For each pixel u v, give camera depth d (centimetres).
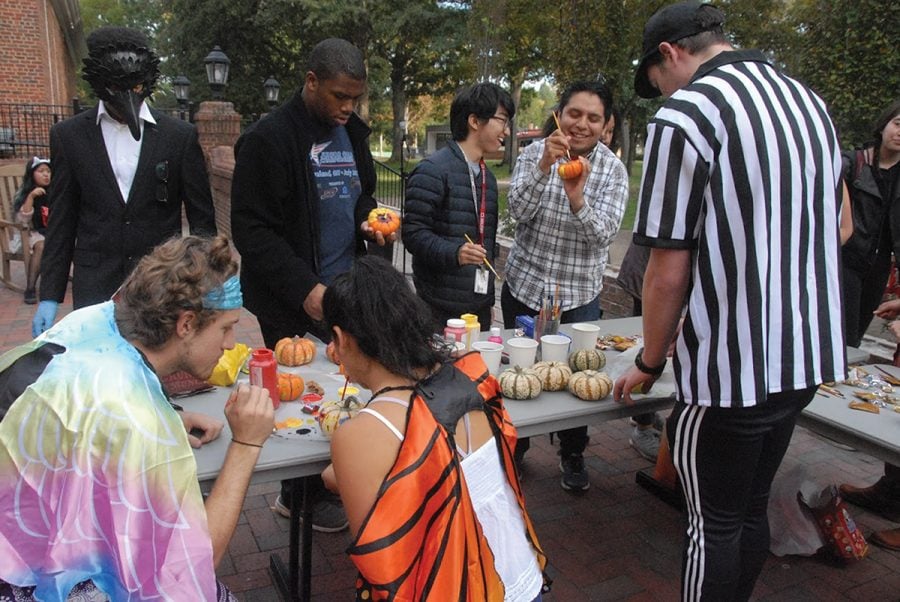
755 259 171
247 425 156
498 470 165
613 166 322
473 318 265
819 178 176
